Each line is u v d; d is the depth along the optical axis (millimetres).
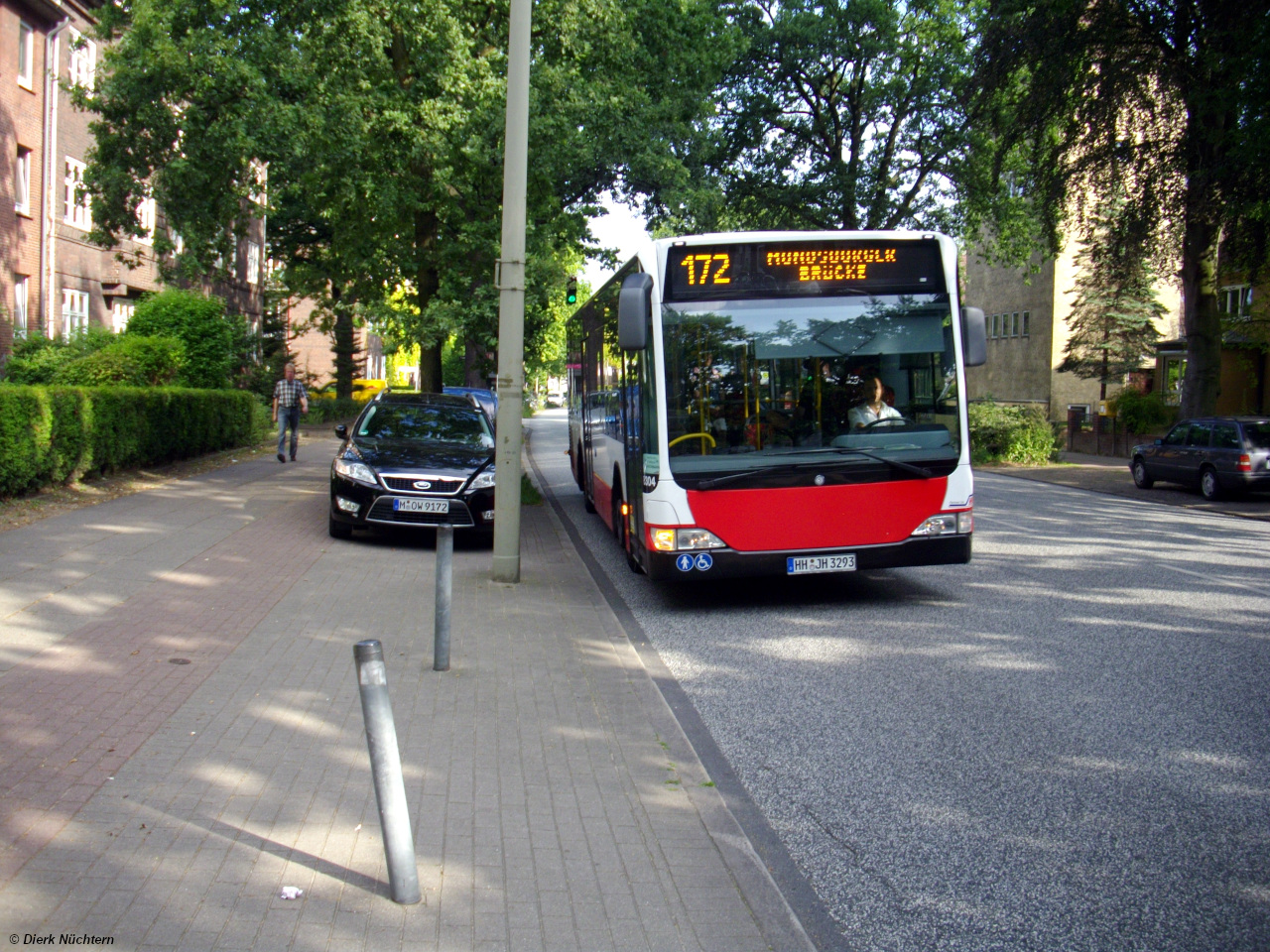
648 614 9352
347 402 43031
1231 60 19281
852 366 9141
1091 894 4020
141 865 3922
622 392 11156
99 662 6711
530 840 4336
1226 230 23891
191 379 26062
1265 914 3861
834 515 9023
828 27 32844
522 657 7406
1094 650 7898
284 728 5621
